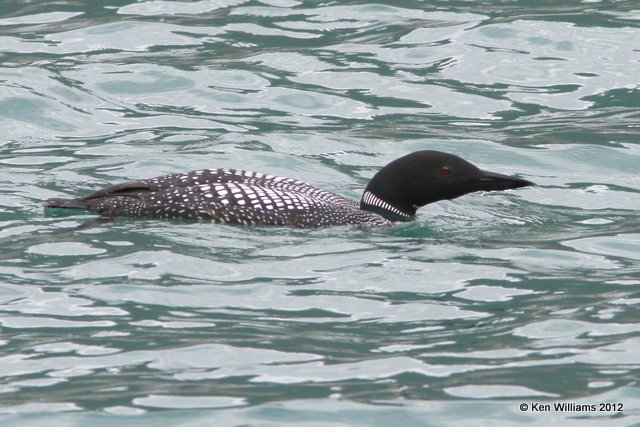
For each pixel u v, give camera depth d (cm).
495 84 1792
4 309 1034
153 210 1262
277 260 1173
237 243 1211
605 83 1786
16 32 1939
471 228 1323
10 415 838
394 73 1820
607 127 1641
